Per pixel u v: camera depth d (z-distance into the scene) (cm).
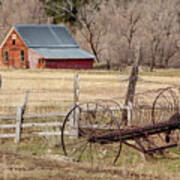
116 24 16925
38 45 15025
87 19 17912
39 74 10412
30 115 4228
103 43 18312
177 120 3569
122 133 3425
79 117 4241
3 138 4175
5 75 9956
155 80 8294
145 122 4272
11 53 15662
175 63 15688
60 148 3903
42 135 4181
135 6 16575
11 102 5531
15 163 3119
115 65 15125
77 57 14325
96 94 6256
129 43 16188
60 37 15650
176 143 3709
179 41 15612
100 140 3466
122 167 3275
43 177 2708
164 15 15775
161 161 3647
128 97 4694
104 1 18862
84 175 2845
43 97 5997
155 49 15238
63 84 7869
